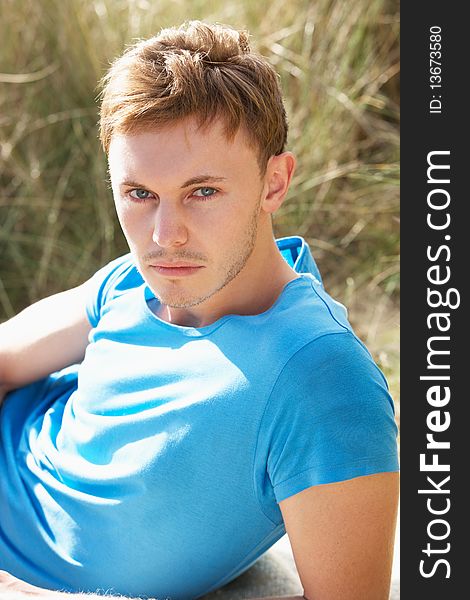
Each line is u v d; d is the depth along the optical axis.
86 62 3.27
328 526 1.25
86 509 1.44
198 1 3.47
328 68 3.44
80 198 3.29
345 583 1.26
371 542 1.26
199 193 1.28
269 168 1.35
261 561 1.75
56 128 3.29
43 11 3.26
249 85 1.29
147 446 1.36
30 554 1.53
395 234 3.31
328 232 3.33
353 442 1.24
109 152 1.35
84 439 1.47
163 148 1.25
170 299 1.33
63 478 1.50
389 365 2.77
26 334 1.70
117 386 1.44
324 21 3.50
